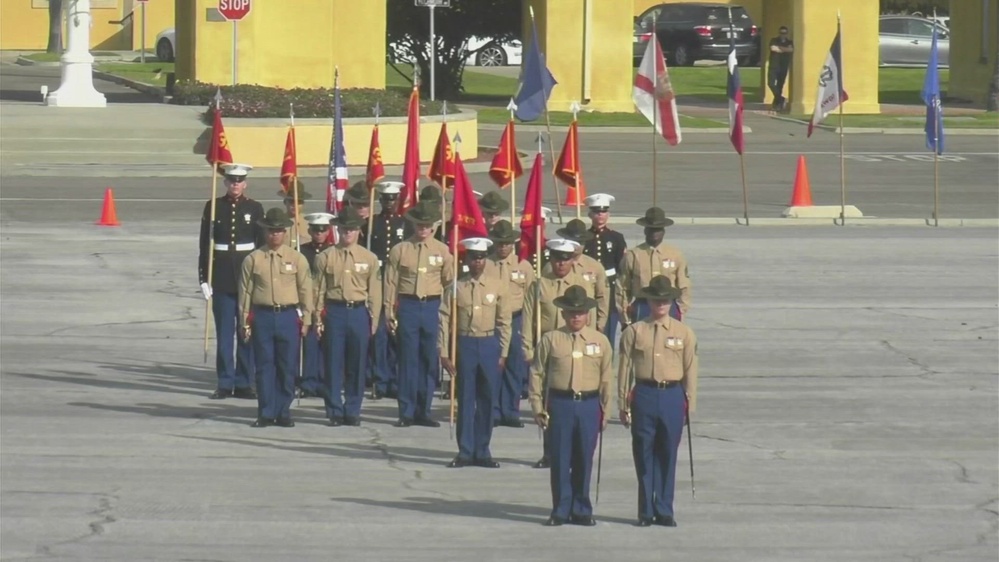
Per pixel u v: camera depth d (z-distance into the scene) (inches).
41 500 1325.0
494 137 4419.3
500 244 1606.8
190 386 1800.0
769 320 2182.6
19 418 1621.6
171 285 2347.4
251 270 1631.4
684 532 1263.5
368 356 1820.9
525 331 1482.5
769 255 2714.1
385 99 3959.2
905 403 1734.7
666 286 1273.4
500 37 5487.2
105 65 6648.6
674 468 1283.2
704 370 1889.8
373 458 1507.1
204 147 3764.8
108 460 1467.8
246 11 4151.1
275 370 1635.1
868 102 5177.2
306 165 3759.8
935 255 2736.2
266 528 1257.4
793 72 5221.5
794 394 1774.1
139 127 3786.9
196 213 3034.0
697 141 4475.9
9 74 6092.5
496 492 1386.6
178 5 4815.5
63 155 3690.9
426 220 1641.2
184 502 1328.7
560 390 1268.5
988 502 1362.0
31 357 1902.1
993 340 2065.7
